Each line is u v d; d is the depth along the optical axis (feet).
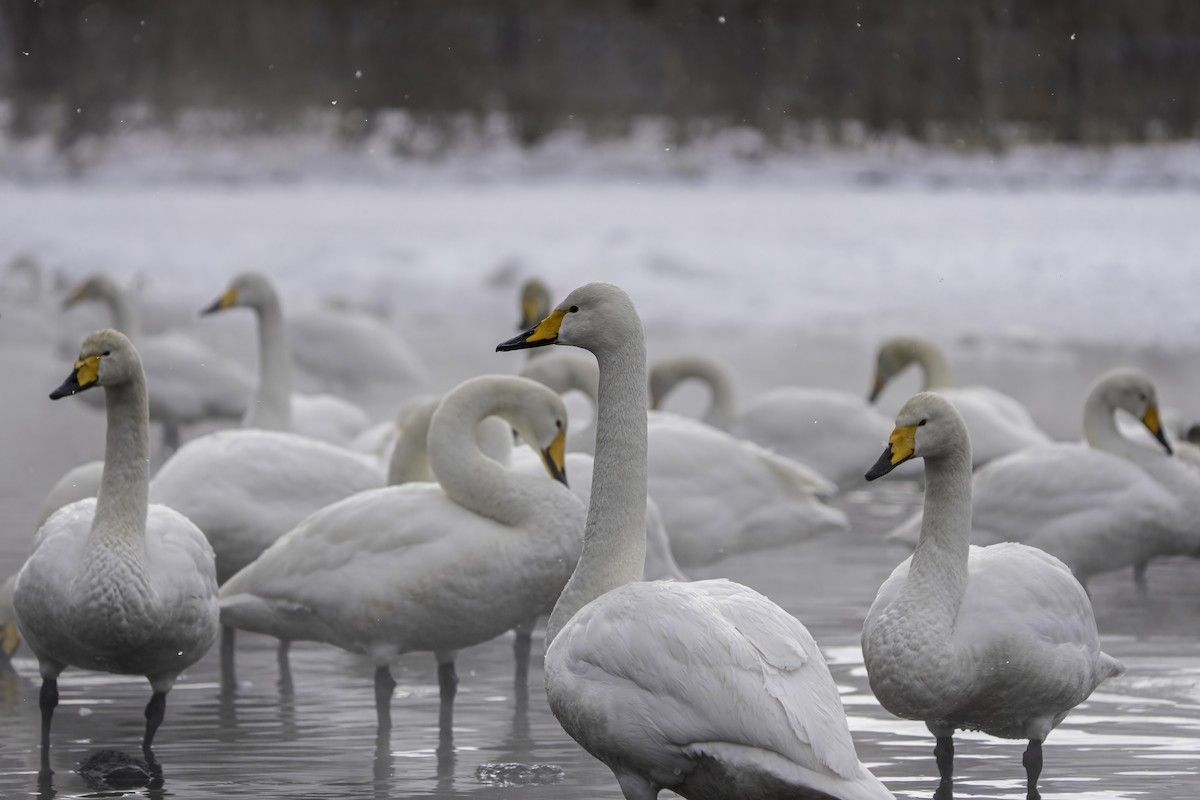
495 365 83.82
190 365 62.75
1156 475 41.01
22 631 30.17
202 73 224.53
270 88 223.71
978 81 223.92
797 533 43.27
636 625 23.02
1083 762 28.73
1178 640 36.88
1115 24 224.94
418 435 37.32
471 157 217.36
